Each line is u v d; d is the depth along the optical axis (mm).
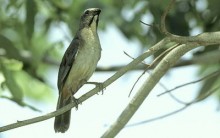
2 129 9039
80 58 11305
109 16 14984
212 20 13938
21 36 15789
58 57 16141
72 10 15148
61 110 9492
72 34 15117
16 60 14828
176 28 14133
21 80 16062
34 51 15680
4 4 15859
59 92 11523
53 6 15438
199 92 13891
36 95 16203
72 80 11398
